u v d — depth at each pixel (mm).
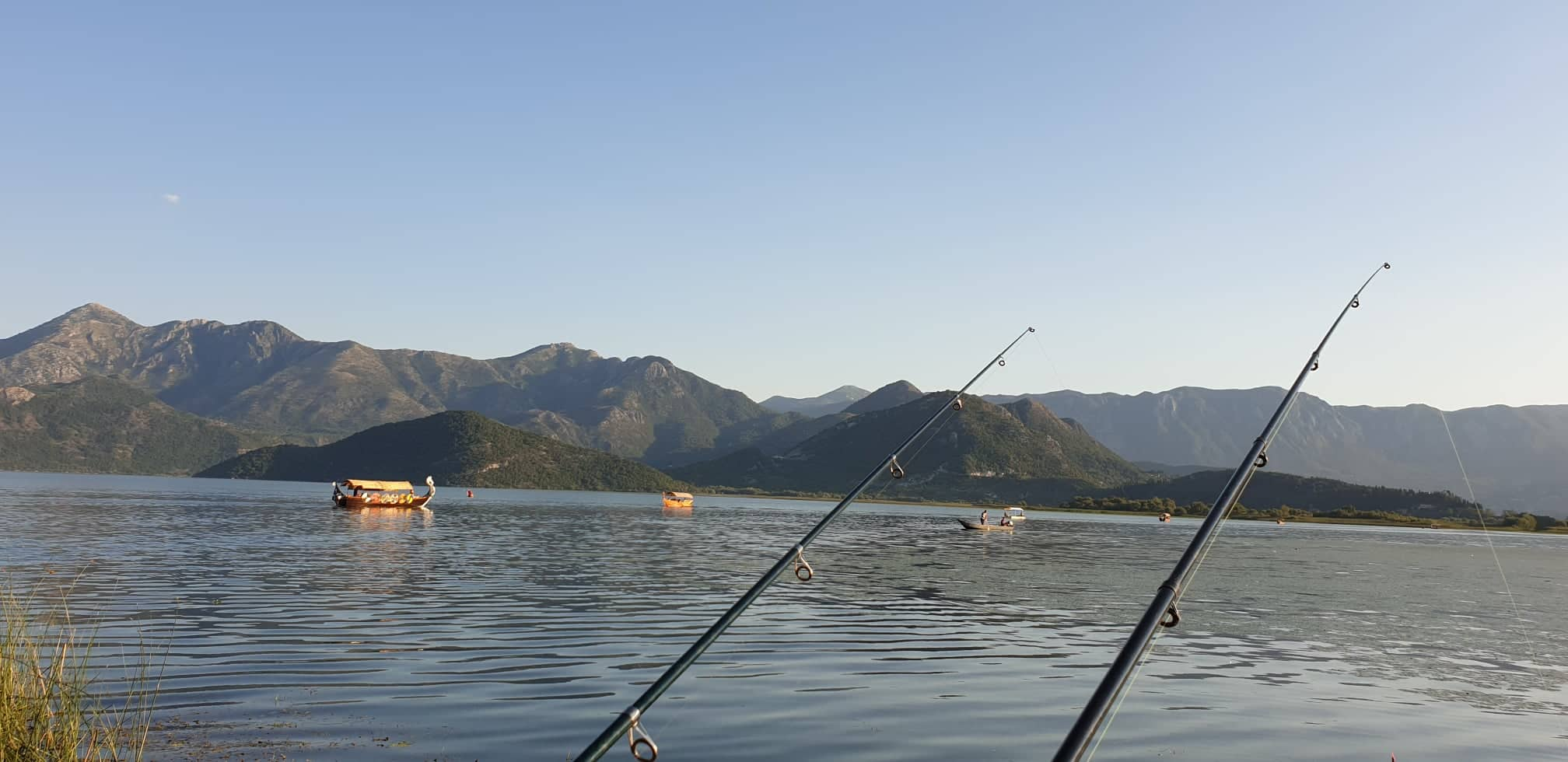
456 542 64125
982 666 22859
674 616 29922
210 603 30328
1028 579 46531
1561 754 17000
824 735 16438
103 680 18469
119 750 13844
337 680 19422
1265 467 8070
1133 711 18922
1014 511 114938
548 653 23094
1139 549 77000
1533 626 35344
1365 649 28016
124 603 29688
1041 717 18062
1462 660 26734
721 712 17797
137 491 175375
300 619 27500
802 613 31328
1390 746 17156
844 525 110000
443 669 20906
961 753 15602
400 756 14492
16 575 37094
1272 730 17906
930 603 35250
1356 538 122375
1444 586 52281
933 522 130875
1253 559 69438
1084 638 27672
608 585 39000
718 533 85000
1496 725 18938
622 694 18938
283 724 15914
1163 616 6117
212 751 14273
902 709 18359
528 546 62344
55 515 83688
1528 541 133250
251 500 141000
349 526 79312
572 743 15492
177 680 18859
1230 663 24719
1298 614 36094
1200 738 17188
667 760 14891
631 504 185000
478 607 31125
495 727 16250
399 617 28484
